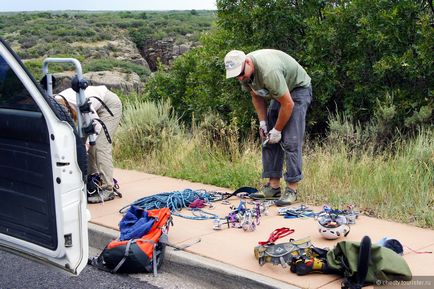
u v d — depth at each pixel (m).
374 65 7.93
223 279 4.87
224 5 9.54
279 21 9.09
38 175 4.11
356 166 7.22
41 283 5.19
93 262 5.47
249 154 8.27
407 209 6.13
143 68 33.56
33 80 3.90
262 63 6.16
